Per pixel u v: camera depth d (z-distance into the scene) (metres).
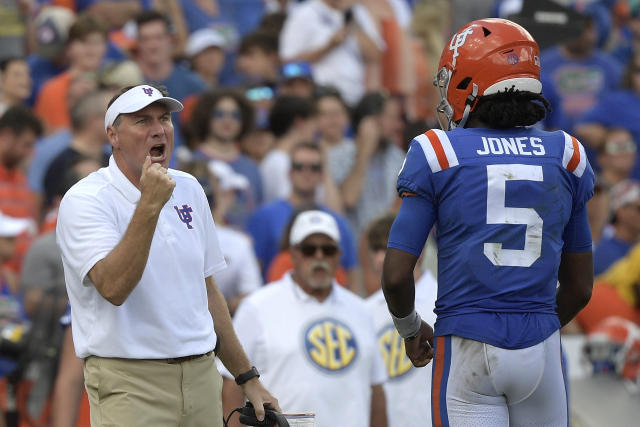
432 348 15.05
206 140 32.66
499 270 13.80
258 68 41.50
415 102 42.19
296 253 20.69
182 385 14.77
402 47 41.38
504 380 13.75
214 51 40.62
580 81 43.47
